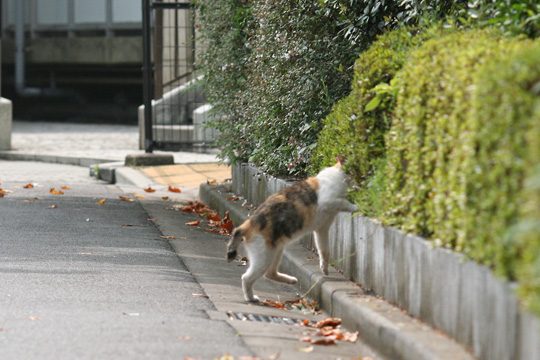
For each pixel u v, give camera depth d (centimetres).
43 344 832
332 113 1268
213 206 1841
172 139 2959
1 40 4969
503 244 665
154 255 1345
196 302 1051
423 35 1027
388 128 1023
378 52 1055
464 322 743
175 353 814
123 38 4506
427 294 826
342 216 1101
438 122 807
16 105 5022
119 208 1841
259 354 836
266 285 1206
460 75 761
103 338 855
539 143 597
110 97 5019
